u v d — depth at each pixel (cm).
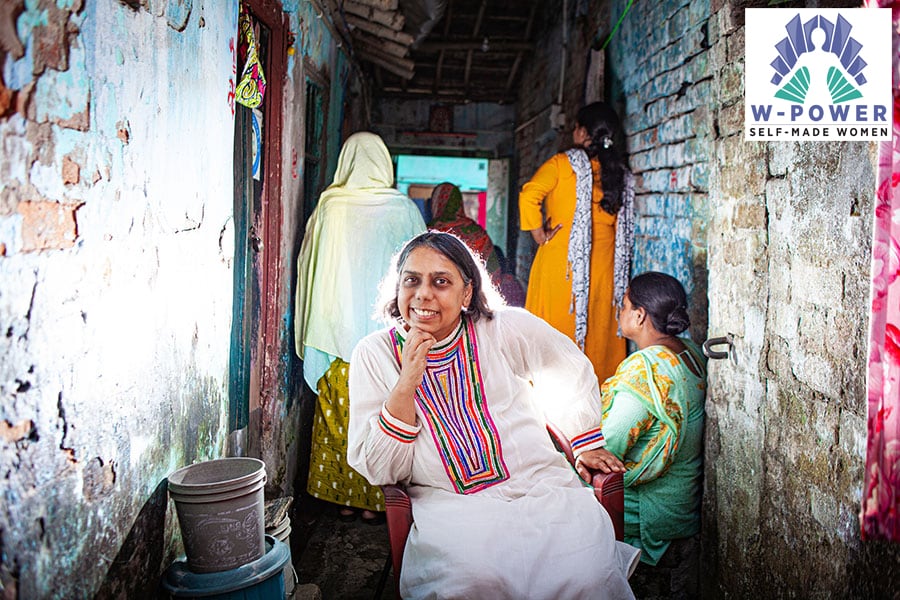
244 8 319
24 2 150
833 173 221
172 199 225
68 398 167
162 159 217
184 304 237
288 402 409
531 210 487
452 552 218
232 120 289
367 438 239
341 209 402
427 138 1024
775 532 259
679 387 311
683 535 327
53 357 161
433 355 244
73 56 167
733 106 294
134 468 201
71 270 167
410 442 235
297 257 425
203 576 206
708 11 361
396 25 546
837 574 218
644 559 324
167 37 219
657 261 448
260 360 365
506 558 218
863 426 205
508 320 257
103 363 182
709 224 320
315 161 514
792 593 246
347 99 685
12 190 147
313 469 405
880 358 189
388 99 1016
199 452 254
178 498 205
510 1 848
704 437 323
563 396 261
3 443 145
